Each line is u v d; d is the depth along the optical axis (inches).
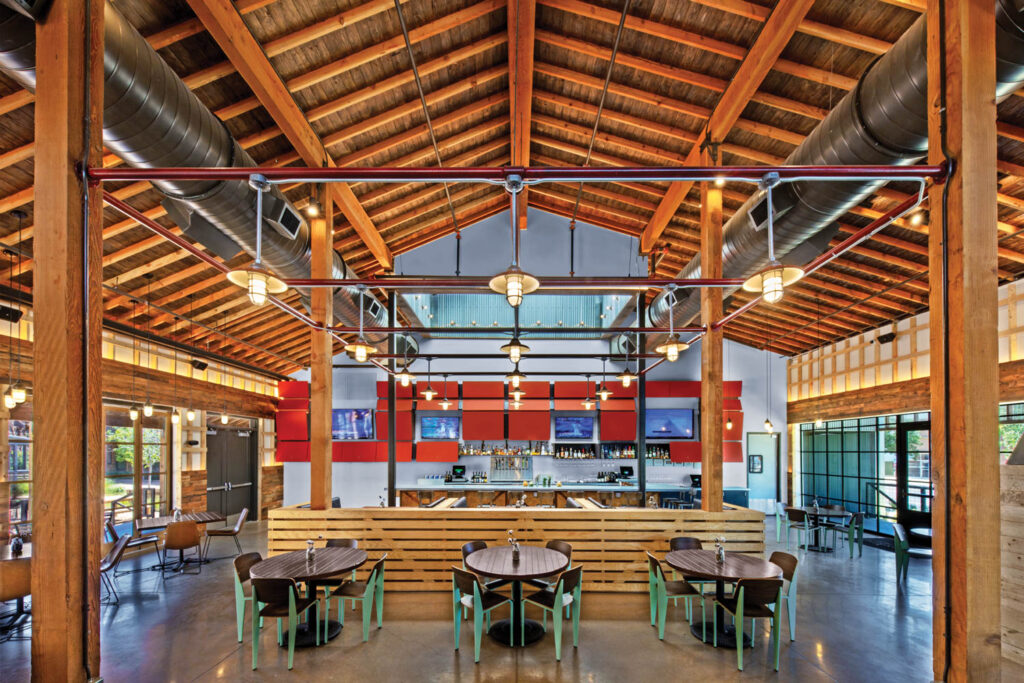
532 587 244.8
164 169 105.1
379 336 384.2
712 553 208.7
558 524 250.4
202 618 217.3
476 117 289.6
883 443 399.9
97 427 103.5
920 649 185.0
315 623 195.2
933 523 112.4
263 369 478.6
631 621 211.2
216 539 393.1
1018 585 119.0
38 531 96.3
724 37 201.8
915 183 232.1
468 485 440.8
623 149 305.6
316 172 111.0
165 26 165.2
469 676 164.6
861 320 395.2
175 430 379.2
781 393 517.0
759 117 239.0
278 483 542.3
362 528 251.3
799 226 194.4
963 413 105.4
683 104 242.7
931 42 113.7
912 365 361.4
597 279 207.6
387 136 273.4
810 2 164.2
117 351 317.1
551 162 346.0
